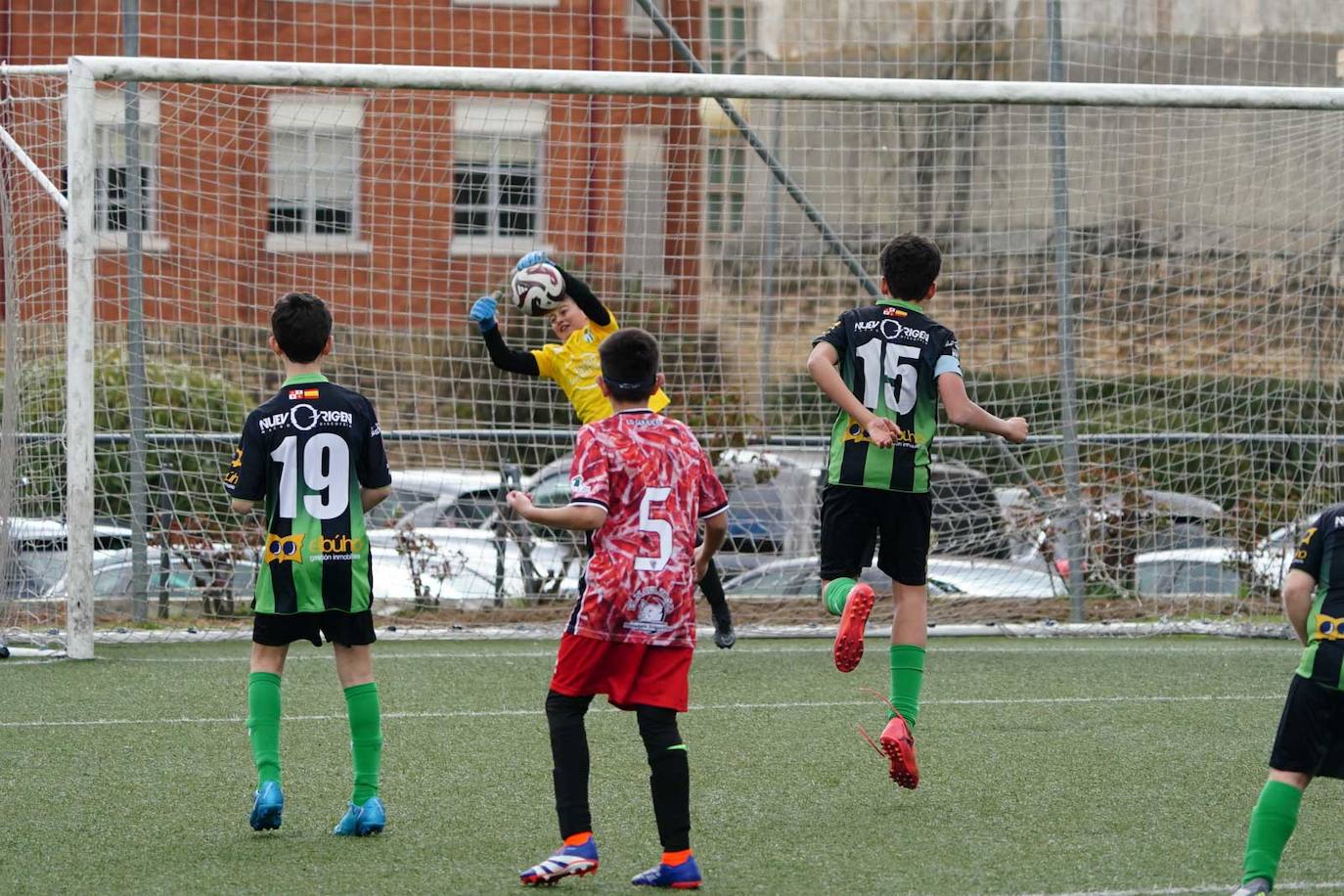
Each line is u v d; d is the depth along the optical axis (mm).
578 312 21875
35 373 28359
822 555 17438
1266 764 18312
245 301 34750
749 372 36969
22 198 28266
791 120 41469
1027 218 38438
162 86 33594
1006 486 34062
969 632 30875
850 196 40750
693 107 38094
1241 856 14086
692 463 13211
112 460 32188
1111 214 37500
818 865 13688
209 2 40812
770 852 14156
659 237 37500
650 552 12789
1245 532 33594
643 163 37344
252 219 34875
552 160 36469
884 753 15414
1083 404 35656
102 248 32312
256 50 41156
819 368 16812
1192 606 33250
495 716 21281
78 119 25156
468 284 36250
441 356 35500
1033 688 24172
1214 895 12742
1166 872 13492
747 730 20438
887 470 16953
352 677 14797
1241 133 35250
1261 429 35656
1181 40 43094
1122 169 38031
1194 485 35438
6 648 26047
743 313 37625
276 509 14492
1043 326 37875
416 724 20656
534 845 14312
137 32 30750
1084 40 44656
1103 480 33844
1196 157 37531
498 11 41000
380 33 40969
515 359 21641
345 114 35062
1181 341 36031
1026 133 39625
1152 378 36156
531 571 32469
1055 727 20766
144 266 33438
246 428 14562
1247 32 42094
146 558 30266
